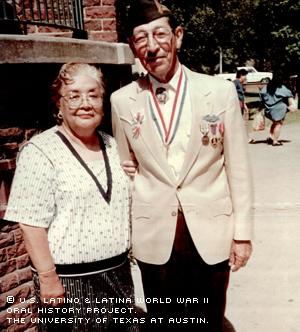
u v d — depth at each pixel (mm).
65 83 2119
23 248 3029
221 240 2410
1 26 3740
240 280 4039
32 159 2094
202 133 2299
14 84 2867
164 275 2533
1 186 2865
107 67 3898
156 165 2361
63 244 2141
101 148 2312
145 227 2463
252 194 2449
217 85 2344
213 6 20281
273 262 4344
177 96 2336
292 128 13578
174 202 2373
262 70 38062
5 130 2842
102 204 2184
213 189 2408
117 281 2295
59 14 3605
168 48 2266
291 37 16500
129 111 2424
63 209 2135
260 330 3287
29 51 2877
